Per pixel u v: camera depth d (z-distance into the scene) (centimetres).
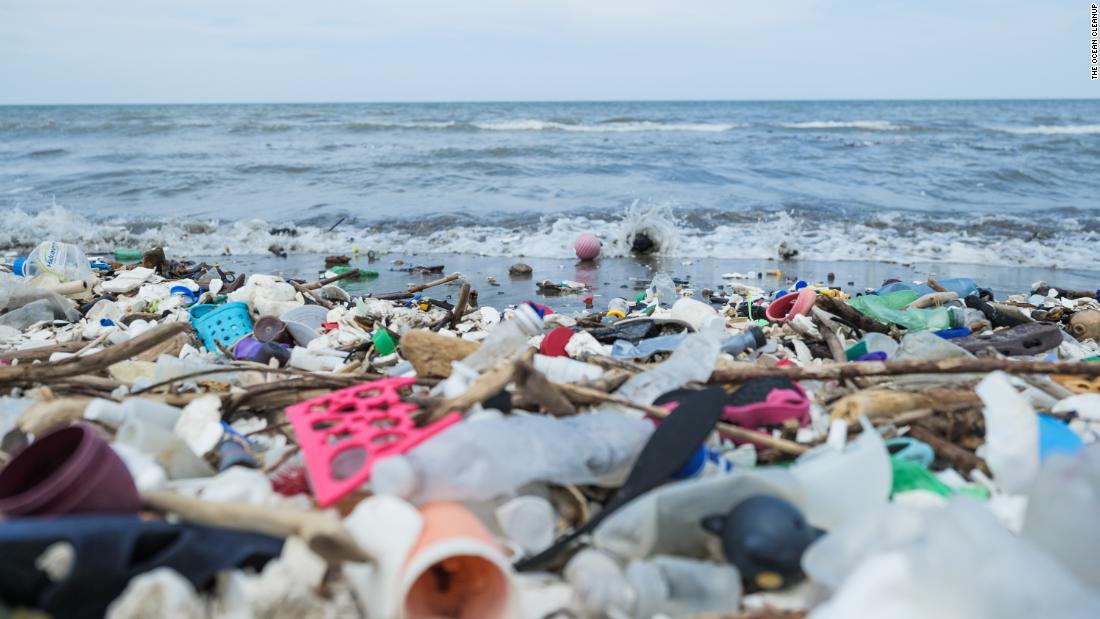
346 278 859
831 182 1664
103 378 310
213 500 182
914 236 1109
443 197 1494
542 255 1030
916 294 541
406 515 164
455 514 174
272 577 146
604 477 209
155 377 310
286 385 279
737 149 2456
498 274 900
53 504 153
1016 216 1252
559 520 206
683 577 173
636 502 181
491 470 191
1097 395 267
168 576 133
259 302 564
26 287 534
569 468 201
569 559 191
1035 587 128
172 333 307
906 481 219
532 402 250
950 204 1387
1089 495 154
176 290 616
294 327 478
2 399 270
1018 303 613
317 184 1694
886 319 460
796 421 245
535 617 168
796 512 174
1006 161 2006
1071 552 153
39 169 1994
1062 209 1322
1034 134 3250
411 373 330
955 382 298
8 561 130
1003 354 388
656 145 2627
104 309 549
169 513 166
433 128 3662
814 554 163
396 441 211
